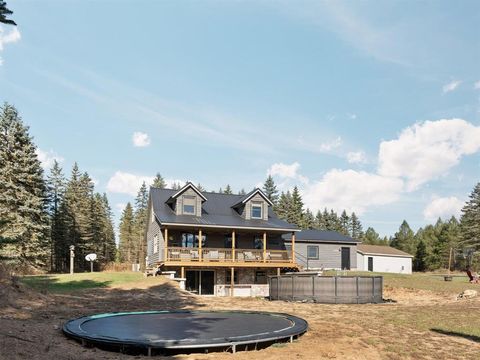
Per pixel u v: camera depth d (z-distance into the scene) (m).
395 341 10.41
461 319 13.73
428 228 81.12
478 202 60.44
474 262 58.09
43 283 19.52
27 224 36.56
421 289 24.30
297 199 69.56
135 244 74.75
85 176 64.38
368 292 20.12
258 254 30.33
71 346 8.56
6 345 7.75
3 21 8.67
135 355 8.25
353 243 37.56
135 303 15.78
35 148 39.97
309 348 9.16
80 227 54.12
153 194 32.53
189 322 11.17
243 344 8.74
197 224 27.97
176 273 28.50
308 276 20.48
